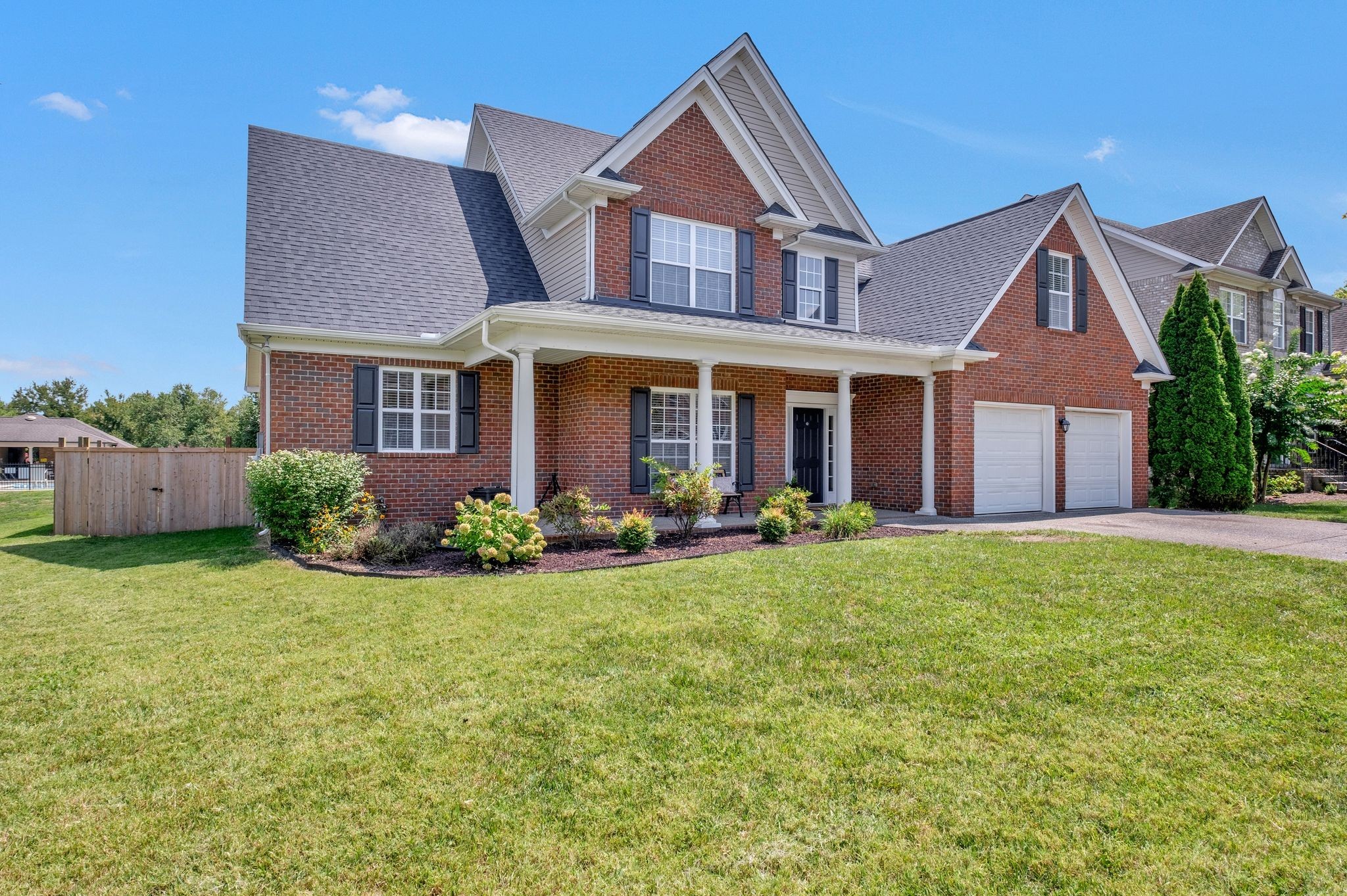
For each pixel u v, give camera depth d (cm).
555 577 792
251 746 396
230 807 336
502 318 995
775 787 350
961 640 556
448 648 554
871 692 462
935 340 1464
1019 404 1509
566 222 1348
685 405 1343
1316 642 541
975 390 1442
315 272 1259
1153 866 291
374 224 1405
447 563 890
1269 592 674
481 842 309
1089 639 553
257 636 593
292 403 1164
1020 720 421
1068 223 1590
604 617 626
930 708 439
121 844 309
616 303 1265
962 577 741
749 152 1398
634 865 294
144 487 1383
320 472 1017
